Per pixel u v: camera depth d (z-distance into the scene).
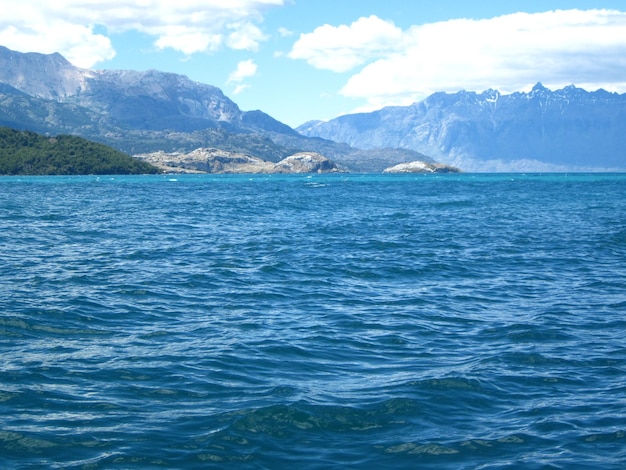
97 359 18.39
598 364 18.38
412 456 12.43
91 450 12.50
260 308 25.89
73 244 45.41
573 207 92.50
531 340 21.11
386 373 17.45
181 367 17.69
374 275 34.25
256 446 12.76
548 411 14.70
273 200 110.00
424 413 14.52
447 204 100.44
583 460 12.21
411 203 103.12
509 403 15.23
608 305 26.78
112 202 100.12
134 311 24.91
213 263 37.25
